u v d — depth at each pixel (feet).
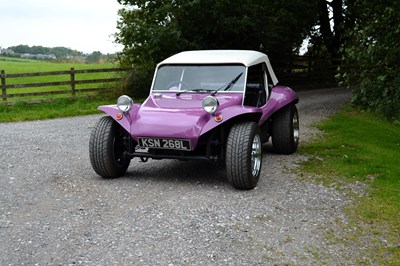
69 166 23.97
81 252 13.66
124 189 19.76
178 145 19.49
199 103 20.88
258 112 19.97
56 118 46.01
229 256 13.57
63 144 30.32
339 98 61.41
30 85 54.70
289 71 86.33
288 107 26.55
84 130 36.60
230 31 60.90
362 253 14.05
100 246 14.08
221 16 58.49
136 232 15.12
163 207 17.42
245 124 19.76
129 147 20.77
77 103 55.06
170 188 19.95
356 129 35.50
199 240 14.56
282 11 68.95
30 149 28.48
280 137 26.45
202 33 61.00
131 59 62.64
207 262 13.17
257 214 16.85
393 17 34.47
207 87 22.26
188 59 23.39
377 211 17.40
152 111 20.47
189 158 19.84
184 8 56.49
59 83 56.39
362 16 38.04
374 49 35.17
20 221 16.03
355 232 15.52
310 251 14.06
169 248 13.98
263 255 13.70
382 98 38.55
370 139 31.76
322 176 22.12
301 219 16.52
